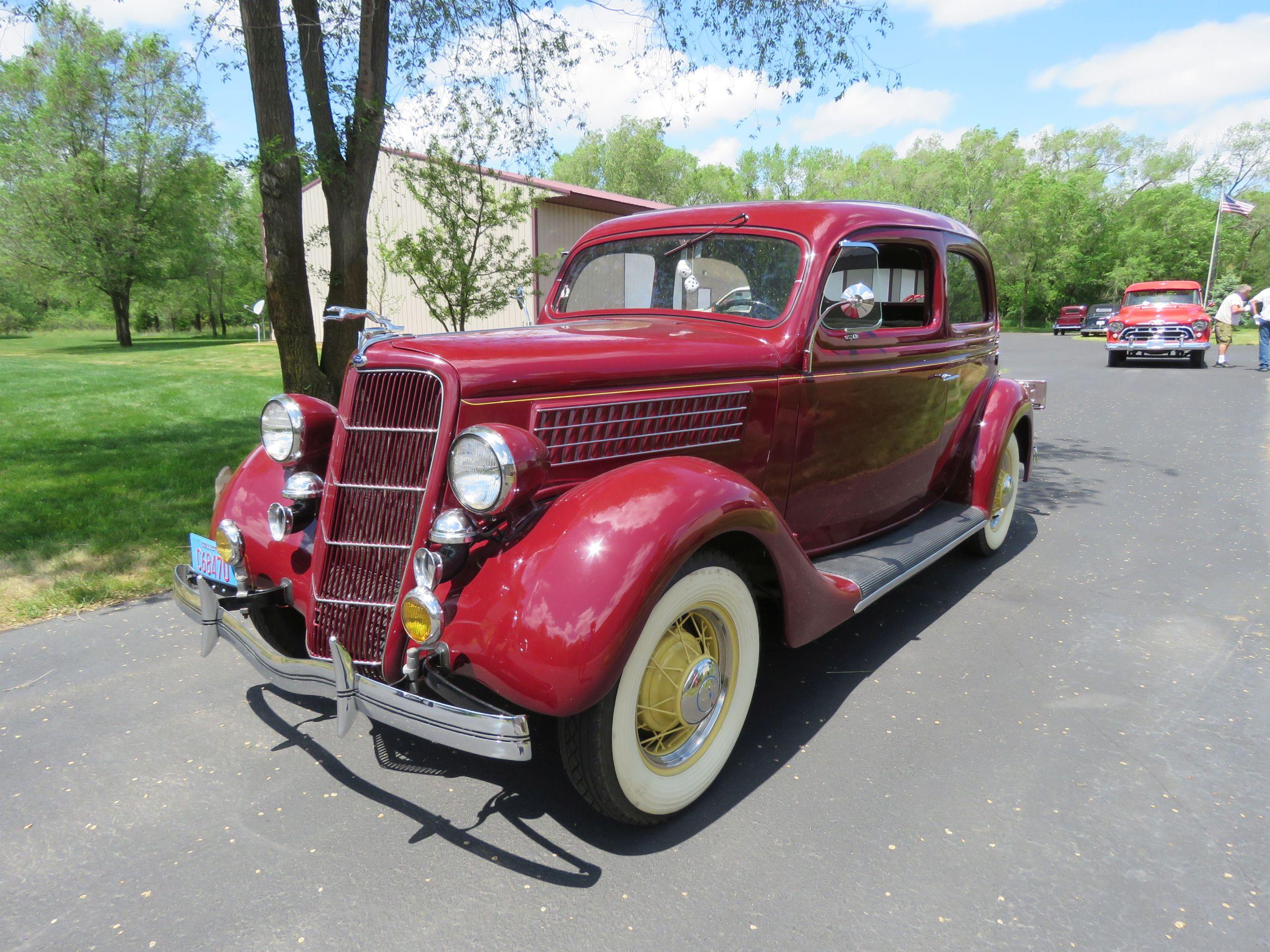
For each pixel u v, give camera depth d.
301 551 2.60
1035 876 2.13
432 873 2.17
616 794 2.20
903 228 3.60
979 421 4.51
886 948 1.88
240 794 2.52
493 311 10.12
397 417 2.24
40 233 29.14
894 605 4.12
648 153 42.03
